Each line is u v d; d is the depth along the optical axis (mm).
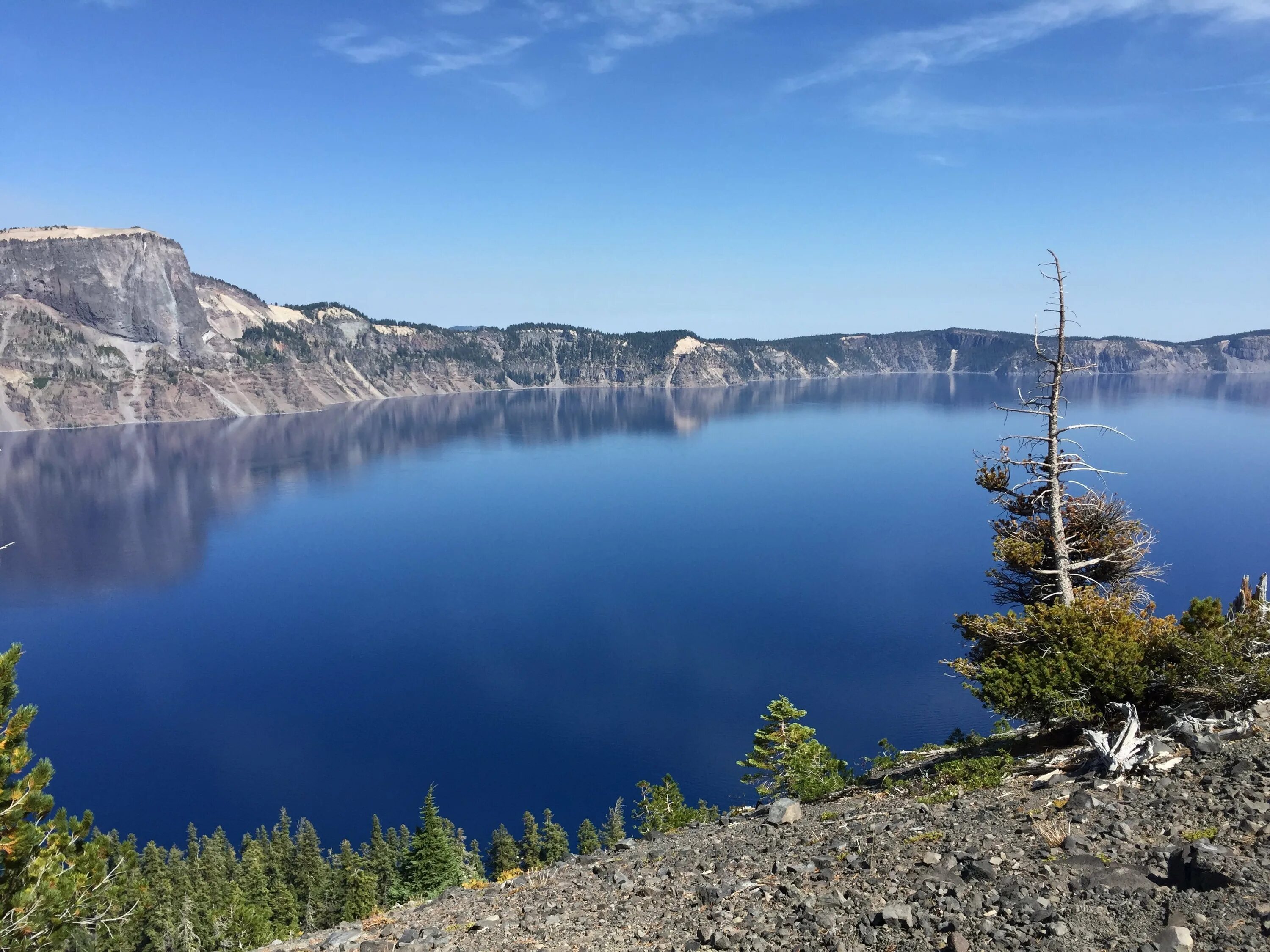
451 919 12109
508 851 66125
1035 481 22078
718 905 9430
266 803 83938
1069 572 20359
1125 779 10352
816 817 14070
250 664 123000
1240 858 7055
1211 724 11375
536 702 102125
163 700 110875
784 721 33031
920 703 93688
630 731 92000
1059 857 8148
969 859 8500
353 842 75625
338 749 94000
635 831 73000
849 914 8047
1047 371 20281
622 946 8852
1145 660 13875
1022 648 16750
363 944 11055
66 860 10844
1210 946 5906
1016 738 17141
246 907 47406
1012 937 6703
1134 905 6824
